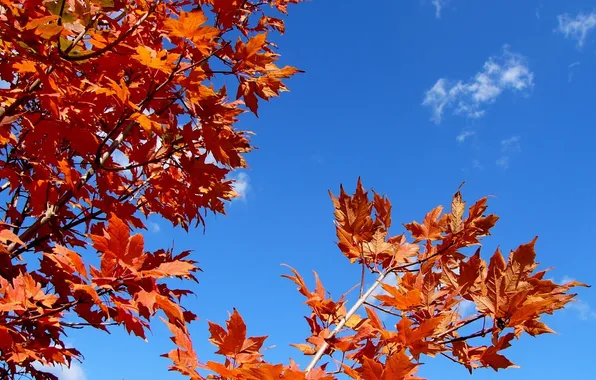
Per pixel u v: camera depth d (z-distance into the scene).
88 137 1.36
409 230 1.26
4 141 1.35
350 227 1.20
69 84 1.33
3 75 1.33
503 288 1.04
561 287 1.04
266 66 1.47
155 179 1.56
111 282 1.08
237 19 1.55
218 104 1.48
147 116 1.30
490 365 1.03
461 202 1.23
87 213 1.52
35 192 1.40
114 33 1.36
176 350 0.98
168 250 1.50
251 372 0.93
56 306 1.31
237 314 1.01
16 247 1.40
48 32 1.19
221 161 1.47
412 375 1.03
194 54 1.35
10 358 1.22
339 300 1.16
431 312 1.10
